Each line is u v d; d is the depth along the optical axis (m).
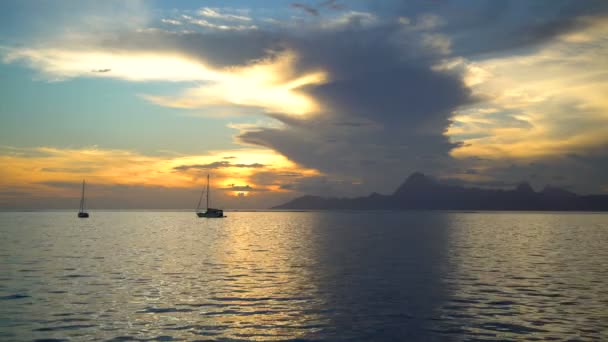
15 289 27.84
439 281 31.19
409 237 77.25
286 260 42.66
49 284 29.55
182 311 22.50
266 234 85.25
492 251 51.78
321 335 18.66
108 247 55.34
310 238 74.25
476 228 113.81
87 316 21.45
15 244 58.97
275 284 29.84
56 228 103.25
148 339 18.06
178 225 126.25
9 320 20.66
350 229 107.62
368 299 25.33
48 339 17.95
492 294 26.72
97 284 29.69
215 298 25.53
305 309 22.98
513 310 22.77
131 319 20.94
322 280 31.52
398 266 38.47
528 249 54.47
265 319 21.05
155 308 23.06
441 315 21.83
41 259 42.59
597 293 27.09
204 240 68.31
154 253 48.62
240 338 18.25
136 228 105.75
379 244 61.56
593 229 108.75
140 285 29.34
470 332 19.06
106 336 18.39
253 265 39.06
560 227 120.88
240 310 22.73
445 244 62.12
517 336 18.52
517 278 32.38
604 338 18.25
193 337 18.34
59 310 22.56
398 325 20.06
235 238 73.31
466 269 36.84
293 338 18.27
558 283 30.47
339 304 24.12
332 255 47.34
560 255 47.62
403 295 26.38
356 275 33.69
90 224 128.75
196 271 35.47
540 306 23.66
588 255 47.66
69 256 45.19
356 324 20.27
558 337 18.39
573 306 23.67
